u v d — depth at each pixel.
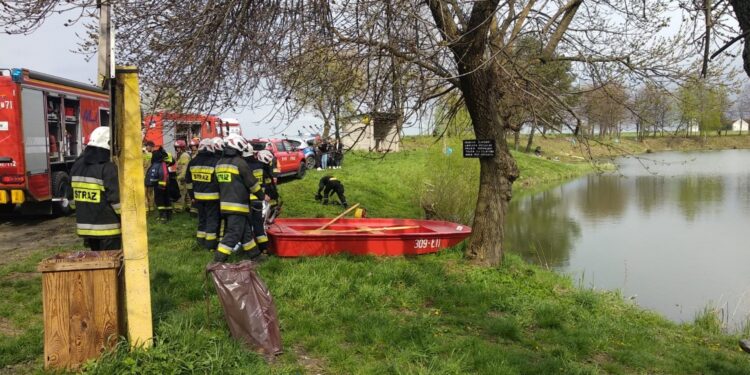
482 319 6.27
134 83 4.20
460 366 4.77
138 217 4.26
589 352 5.76
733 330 8.80
